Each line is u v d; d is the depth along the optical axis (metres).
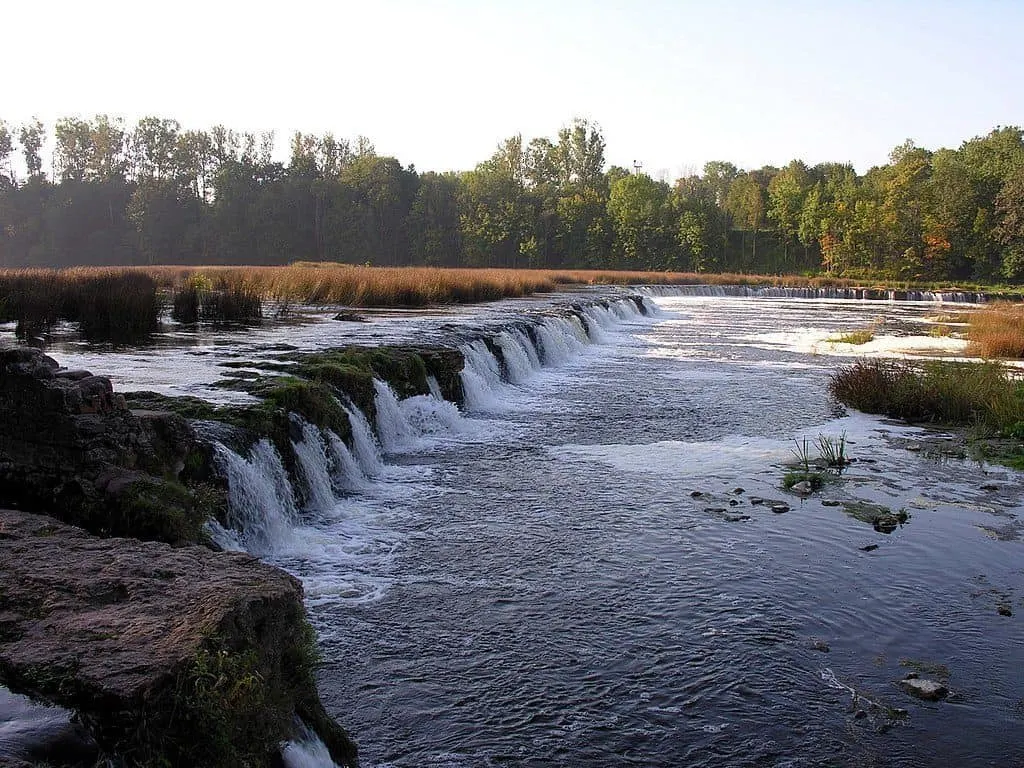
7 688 4.13
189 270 49.16
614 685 7.12
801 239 116.31
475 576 9.38
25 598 5.02
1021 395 18.20
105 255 107.56
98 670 4.18
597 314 39.91
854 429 17.47
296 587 5.45
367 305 34.28
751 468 14.23
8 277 27.48
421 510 11.74
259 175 115.50
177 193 111.06
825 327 42.97
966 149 123.38
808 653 7.75
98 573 5.42
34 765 3.63
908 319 48.59
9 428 7.81
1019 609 8.76
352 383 14.62
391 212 112.06
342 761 5.46
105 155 117.62
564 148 131.00
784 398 21.23
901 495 12.70
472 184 118.00
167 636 4.56
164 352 17.62
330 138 127.19
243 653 4.64
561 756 6.12
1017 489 13.04
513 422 18.05
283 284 34.41
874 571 9.70
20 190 113.00
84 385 7.76
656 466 14.31
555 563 9.80
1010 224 91.56
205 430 10.20
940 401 18.62
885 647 7.89
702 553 10.20
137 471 7.94
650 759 6.12
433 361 18.58
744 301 68.31
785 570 9.69
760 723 6.61
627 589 9.09
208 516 8.41
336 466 12.67
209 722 4.22
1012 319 38.19
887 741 6.40
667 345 34.22
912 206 101.81
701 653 7.70
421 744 6.20
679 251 116.19
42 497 7.64
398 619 8.23
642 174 126.44
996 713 6.82
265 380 13.49
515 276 56.34
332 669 7.21
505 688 7.02
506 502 12.15
